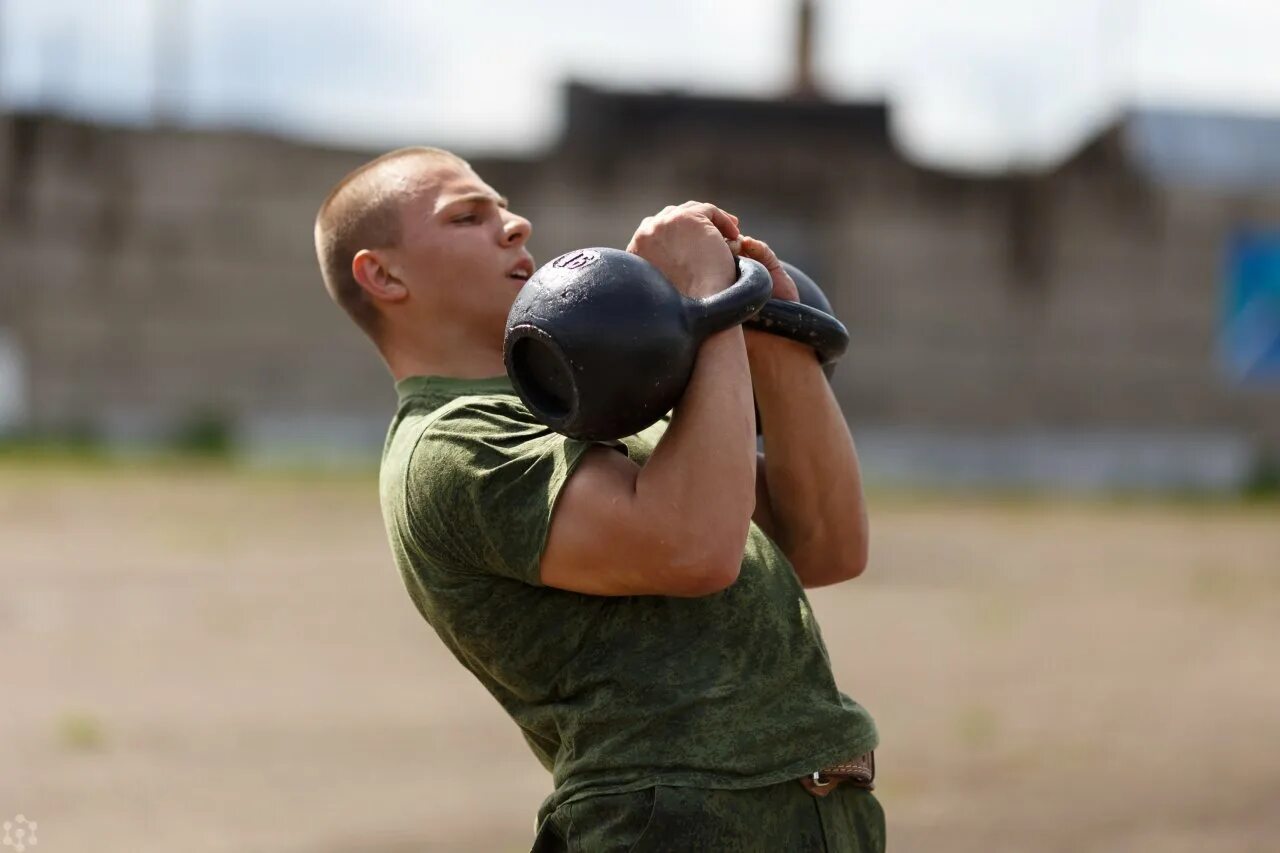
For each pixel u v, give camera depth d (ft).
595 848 9.47
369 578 56.18
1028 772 30.45
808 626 10.03
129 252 123.13
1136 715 36.19
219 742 31.73
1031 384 131.44
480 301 10.88
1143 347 131.75
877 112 130.52
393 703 35.91
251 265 123.85
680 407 9.41
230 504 79.87
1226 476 128.16
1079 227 131.13
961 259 130.93
